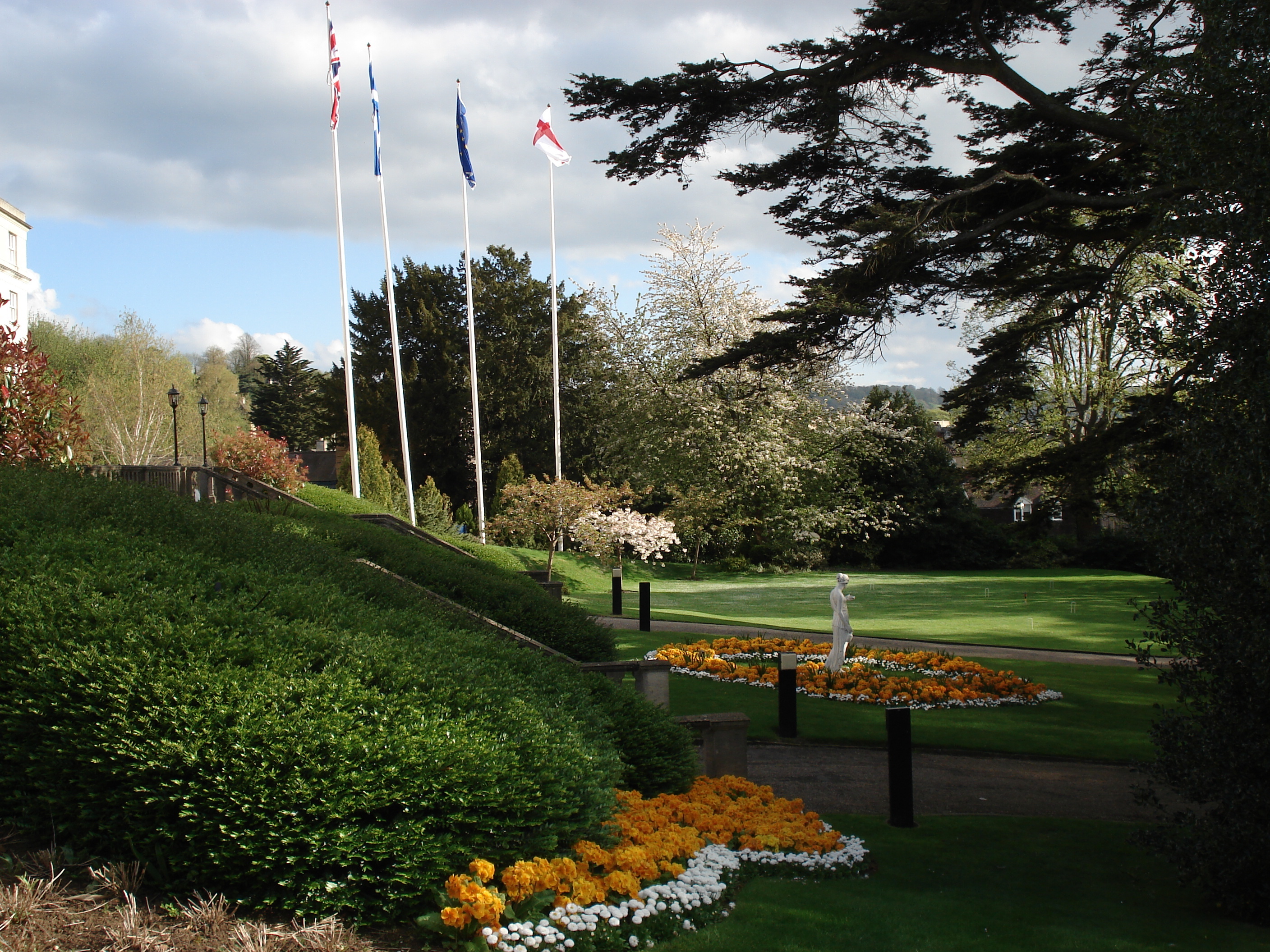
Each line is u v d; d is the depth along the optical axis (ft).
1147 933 15.20
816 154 41.32
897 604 79.46
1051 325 41.04
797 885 16.63
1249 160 18.01
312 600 18.42
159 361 166.91
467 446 151.12
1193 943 14.76
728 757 23.48
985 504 177.37
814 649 47.01
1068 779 27.30
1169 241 19.60
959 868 18.95
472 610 29.35
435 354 152.66
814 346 40.42
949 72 37.91
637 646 48.93
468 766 13.88
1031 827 22.44
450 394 149.28
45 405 31.89
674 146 40.32
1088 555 131.13
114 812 13.34
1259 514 15.83
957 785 26.43
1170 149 20.61
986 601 81.30
